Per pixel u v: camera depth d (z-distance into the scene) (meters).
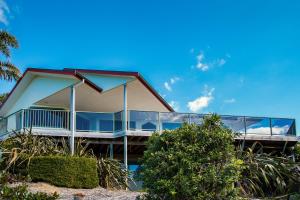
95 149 24.98
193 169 9.82
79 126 22.53
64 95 24.22
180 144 10.08
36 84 23.53
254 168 16.70
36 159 17.16
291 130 24.98
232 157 10.20
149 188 10.07
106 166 18.30
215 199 9.80
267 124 24.52
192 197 9.66
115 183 18.14
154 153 10.20
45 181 16.97
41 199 7.22
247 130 24.00
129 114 22.52
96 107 27.05
